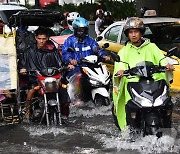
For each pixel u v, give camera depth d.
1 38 9.80
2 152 7.68
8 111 9.71
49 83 8.86
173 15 23.09
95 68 10.93
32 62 9.95
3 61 9.65
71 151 7.61
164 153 7.30
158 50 7.96
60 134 8.65
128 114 7.48
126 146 7.61
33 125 9.30
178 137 8.23
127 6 29.02
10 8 19.16
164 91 7.38
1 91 9.46
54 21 11.46
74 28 11.34
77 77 11.12
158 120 7.22
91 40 11.55
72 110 10.73
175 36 13.02
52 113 9.17
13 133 8.83
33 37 10.49
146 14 14.65
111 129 8.97
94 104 10.91
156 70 7.46
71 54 11.31
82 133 8.69
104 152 7.48
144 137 7.48
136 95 7.35
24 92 9.91
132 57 7.91
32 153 7.57
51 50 10.15
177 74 11.08
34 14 10.59
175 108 10.79
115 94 7.89
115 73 7.62
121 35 13.52
